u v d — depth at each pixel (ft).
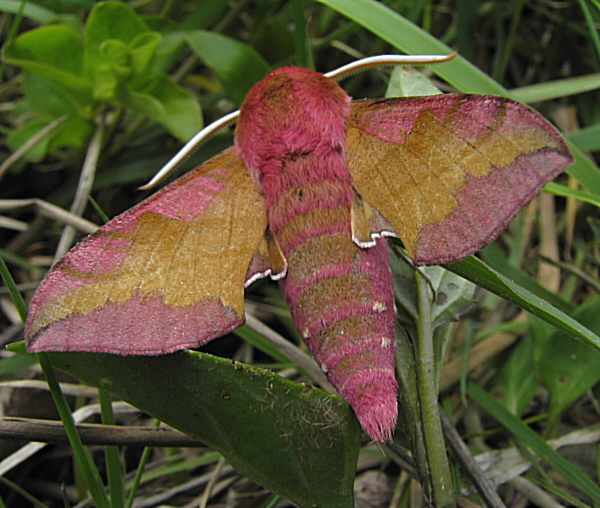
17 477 0.32
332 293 0.24
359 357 0.23
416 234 0.25
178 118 0.35
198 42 0.35
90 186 0.35
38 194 0.39
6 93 0.40
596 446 0.30
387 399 0.23
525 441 0.29
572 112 0.38
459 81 0.31
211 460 0.30
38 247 0.38
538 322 0.31
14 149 0.37
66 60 0.35
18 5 0.37
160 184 0.37
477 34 0.40
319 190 0.25
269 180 0.26
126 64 0.34
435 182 0.25
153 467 0.32
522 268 0.35
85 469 0.26
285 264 0.25
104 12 0.34
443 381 0.32
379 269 0.25
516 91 0.34
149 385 0.25
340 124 0.26
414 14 0.37
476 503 0.28
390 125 0.26
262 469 0.25
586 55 0.39
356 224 0.25
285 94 0.26
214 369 0.25
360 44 0.40
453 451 0.28
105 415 0.27
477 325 0.34
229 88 0.35
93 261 0.25
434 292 0.27
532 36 0.41
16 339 0.34
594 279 0.34
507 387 0.32
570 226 0.35
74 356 0.25
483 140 0.24
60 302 0.24
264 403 0.25
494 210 0.24
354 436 0.25
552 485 0.29
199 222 0.26
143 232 0.25
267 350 0.32
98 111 0.37
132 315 0.24
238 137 0.27
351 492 0.26
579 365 0.30
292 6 0.33
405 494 0.30
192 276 0.25
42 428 0.26
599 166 0.37
